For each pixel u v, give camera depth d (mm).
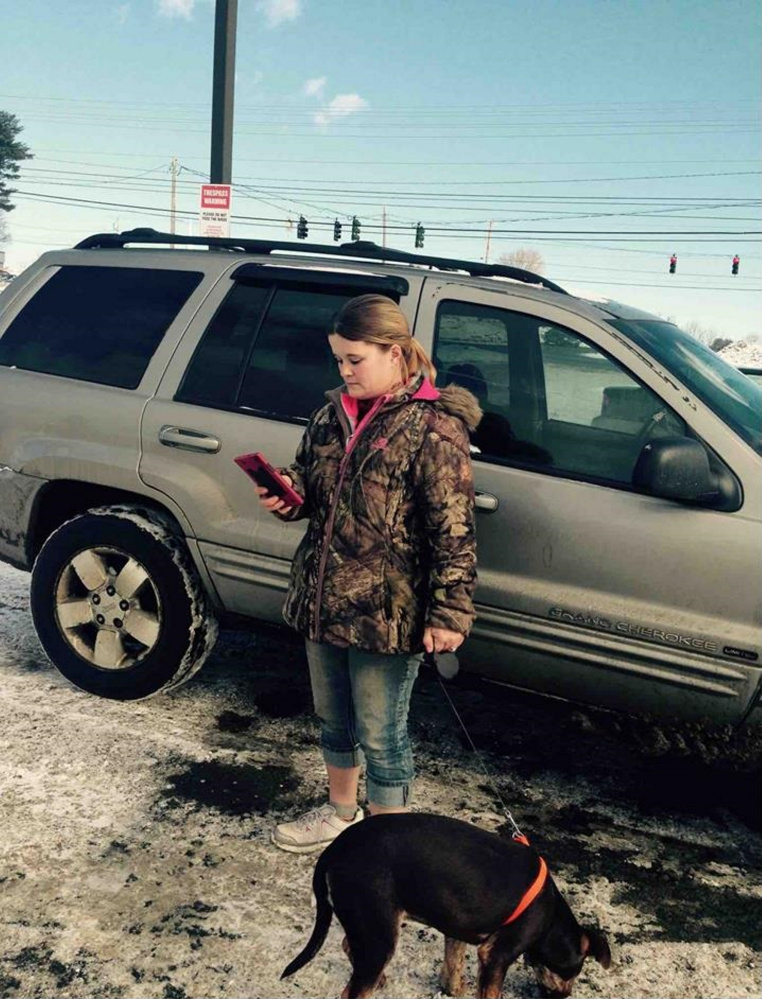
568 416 2930
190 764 3225
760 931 2557
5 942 2299
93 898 2486
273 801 3031
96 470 3500
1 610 4617
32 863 2613
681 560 2730
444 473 2256
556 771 3398
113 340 3637
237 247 3643
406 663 2461
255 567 3291
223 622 3555
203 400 3379
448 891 1939
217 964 2283
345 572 2348
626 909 2613
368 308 2248
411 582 2352
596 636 2852
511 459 2951
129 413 3461
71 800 2939
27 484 3672
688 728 2877
